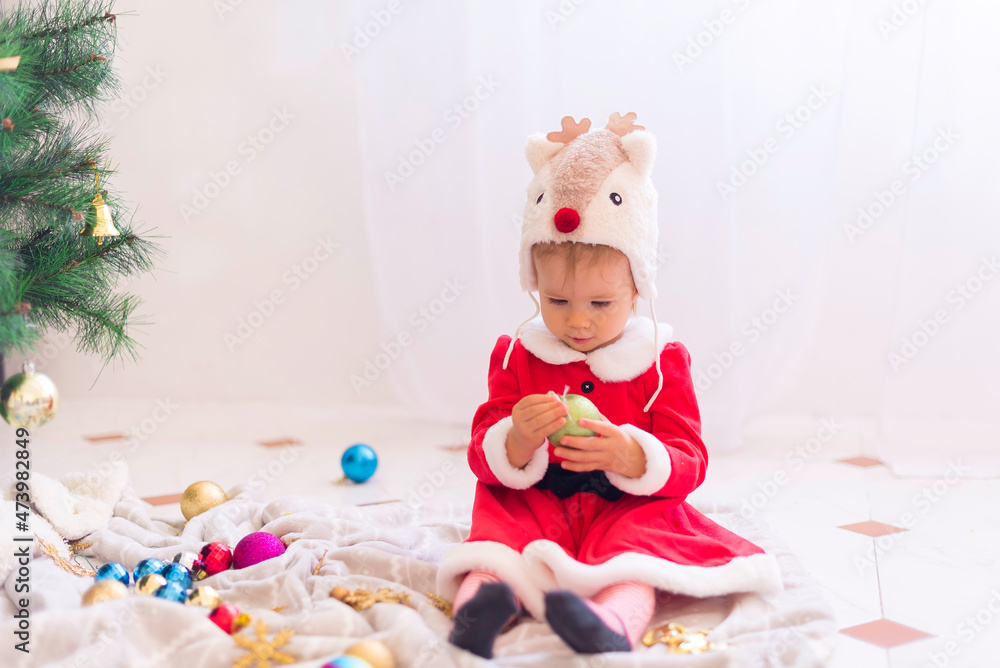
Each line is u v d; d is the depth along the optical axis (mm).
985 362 2336
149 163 3490
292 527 1660
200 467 2531
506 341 1519
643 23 2641
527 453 1270
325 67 3377
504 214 2908
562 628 1006
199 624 1115
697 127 2586
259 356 3566
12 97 1372
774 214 2746
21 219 1521
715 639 1140
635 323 1433
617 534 1240
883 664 1173
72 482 1779
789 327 2811
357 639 1108
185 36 3410
